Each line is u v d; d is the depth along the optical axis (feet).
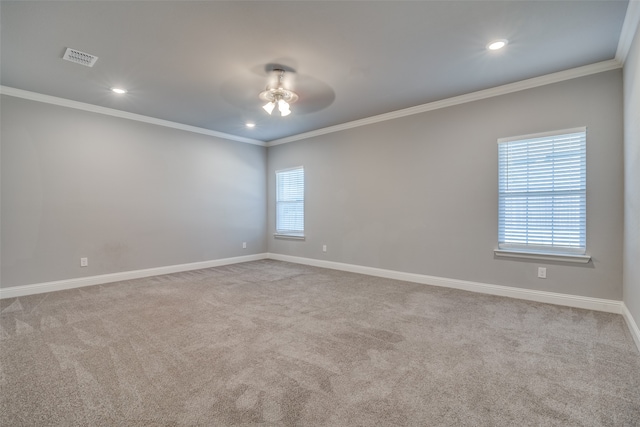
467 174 13.21
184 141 17.70
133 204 15.71
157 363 7.09
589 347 7.83
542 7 7.41
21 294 12.55
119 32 8.36
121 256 15.30
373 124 16.25
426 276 14.48
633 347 7.82
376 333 8.75
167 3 7.15
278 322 9.61
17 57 9.71
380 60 10.03
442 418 5.25
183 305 11.31
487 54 9.68
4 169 12.21
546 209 11.50
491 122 12.55
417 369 6.83
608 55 9.78
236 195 20.31
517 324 9.37
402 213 15.24
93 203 14.46
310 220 19.40
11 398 5.80
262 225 21.93
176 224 17.38
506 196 12.36
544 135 11.34
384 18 7.81
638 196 7.75
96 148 14.52
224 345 8.02
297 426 5.06
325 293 12.89
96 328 9.13
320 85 11.98
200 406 5.56
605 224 10.36
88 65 10.23
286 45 9.07
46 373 6.67
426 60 10.03
